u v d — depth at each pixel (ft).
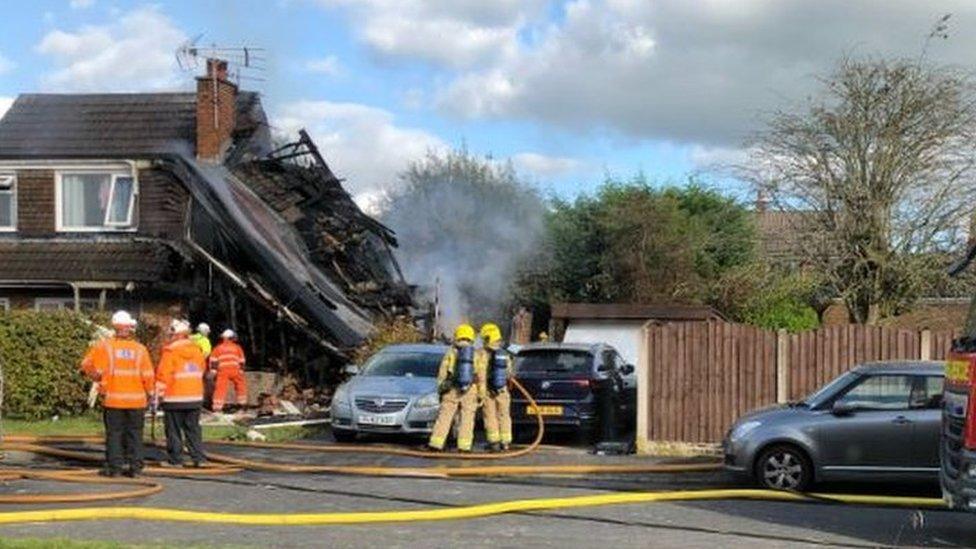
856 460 46.01
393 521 38.32
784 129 89.25
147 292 91.30
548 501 41.96
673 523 39.11
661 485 49.39
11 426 67.82
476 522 38.58
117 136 97.09
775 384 58.80
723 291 99.45
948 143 85.76
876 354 58.13
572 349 63.26
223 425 69.56
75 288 90.38
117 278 89.76
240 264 90.22
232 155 99.19
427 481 49.08
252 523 37.22
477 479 50.11
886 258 86.79
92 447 57.67
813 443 46.37
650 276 125.49
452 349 58.90
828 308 104.63
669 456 58.49
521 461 55.98
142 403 47.93
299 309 88.02
